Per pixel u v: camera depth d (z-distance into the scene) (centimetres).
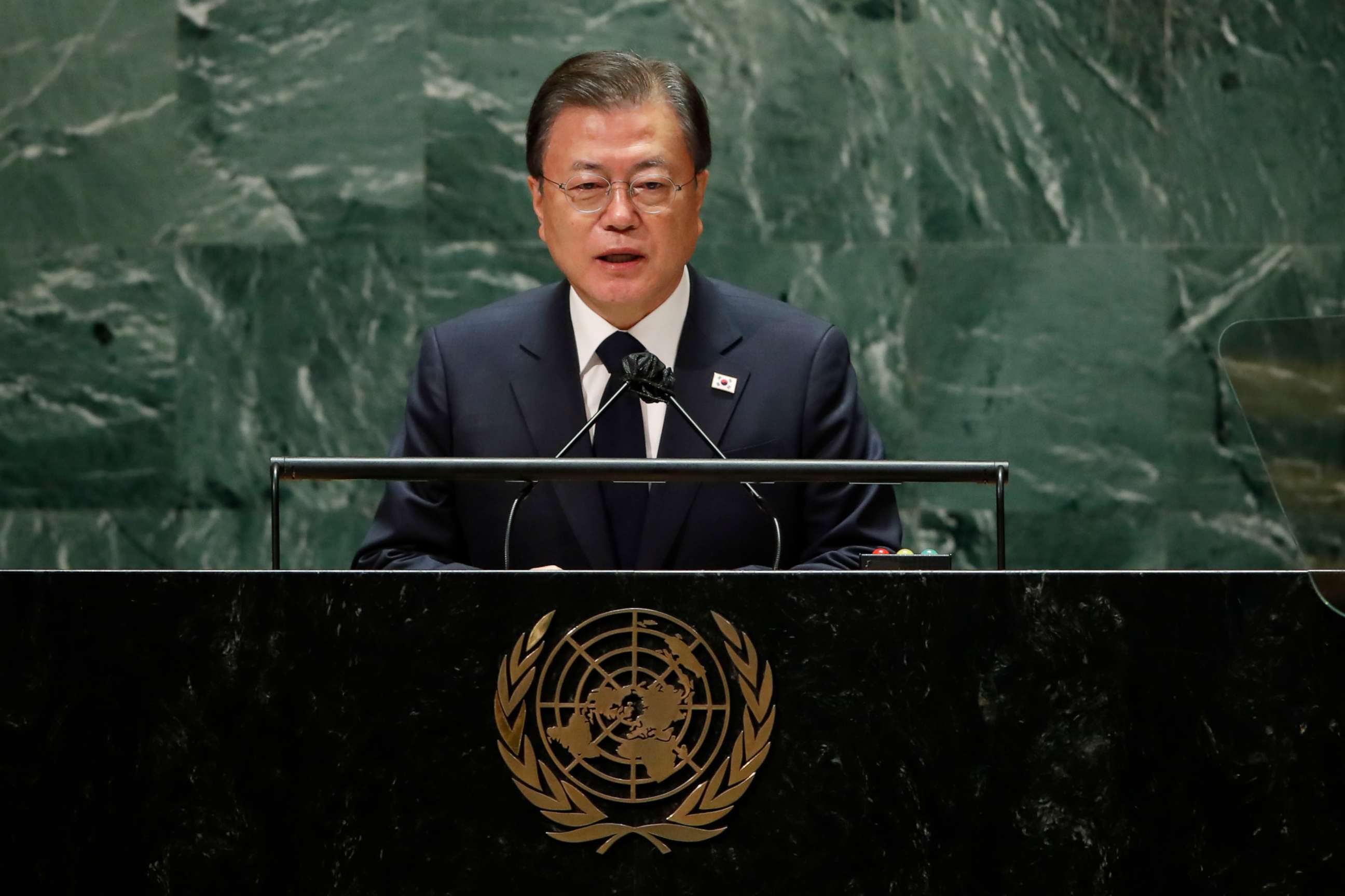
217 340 1958
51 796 665
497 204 1967
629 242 993
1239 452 1962
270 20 1959
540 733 663
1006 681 667
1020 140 1973
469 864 657
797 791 664
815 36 1970
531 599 671
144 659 669
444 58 1966
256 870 659
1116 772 662
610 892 657
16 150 1956
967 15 1973
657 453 1035
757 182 1969
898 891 659
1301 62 1970
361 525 1961
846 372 1090
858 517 1030
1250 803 661
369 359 1959
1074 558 1962
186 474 1958
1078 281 1970
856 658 669
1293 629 667
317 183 1964
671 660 668
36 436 1953
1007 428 1973
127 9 1959
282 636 669
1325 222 1970
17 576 673
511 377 1061
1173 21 1978
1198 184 1975
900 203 1972
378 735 663
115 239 1959
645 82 1005
